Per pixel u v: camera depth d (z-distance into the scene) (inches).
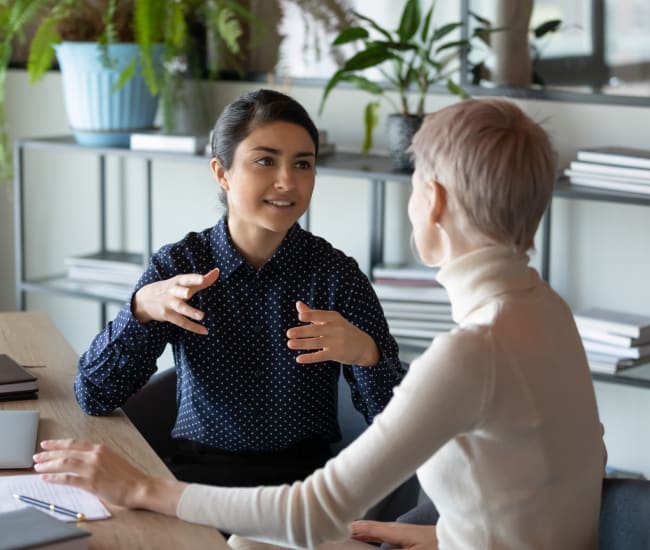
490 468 52.1
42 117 160.6
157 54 134.6
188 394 81.0
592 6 115.3
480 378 50.9
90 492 59.6
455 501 53.2
